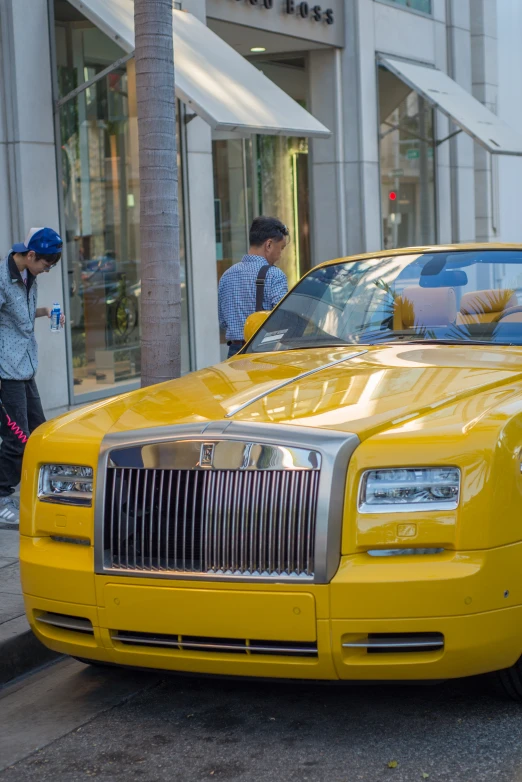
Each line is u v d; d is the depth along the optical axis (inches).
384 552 135.6
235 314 277.0
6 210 354.3
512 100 834.8
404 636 135.9
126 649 147.4
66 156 385.4
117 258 415.5
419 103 680.4
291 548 136.3
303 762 139.5
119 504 145.4
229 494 139.0
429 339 193.2
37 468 157.8
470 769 135.1
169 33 256.8
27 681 177.9
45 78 363.3
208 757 142.8
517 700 154.2
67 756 145.9
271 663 138.9
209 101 366.0
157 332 259.8
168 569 142.2
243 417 146.5
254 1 510.0
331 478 135.6
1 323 254.7
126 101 418.9
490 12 788.0
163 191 257.4
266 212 605.0
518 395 151.2
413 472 136.0
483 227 790.5
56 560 150.9
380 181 626.5
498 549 135.6
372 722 151.0
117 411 162.9
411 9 668.1
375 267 214.4
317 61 601.0
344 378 165.8
